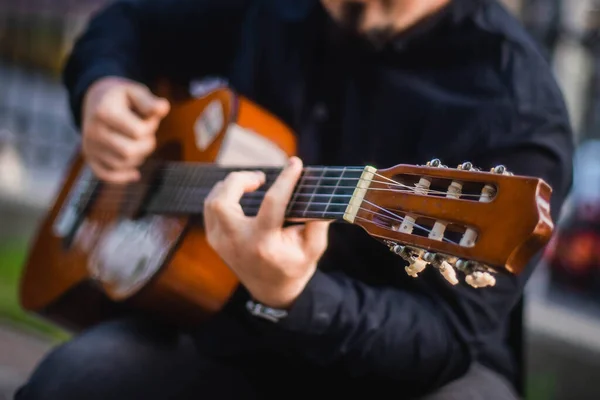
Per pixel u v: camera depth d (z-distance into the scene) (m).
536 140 2.06
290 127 2.49
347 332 1.97
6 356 3.85
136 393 2.13
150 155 2.59
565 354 3.40
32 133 6.05
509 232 1.56
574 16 4.09
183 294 2.27
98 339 2.21
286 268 1.86
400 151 2.23
